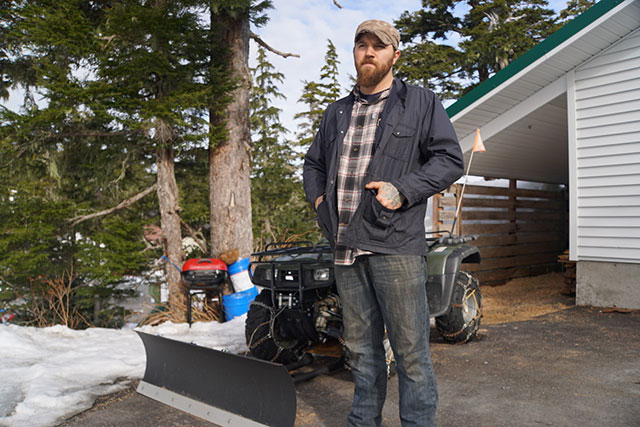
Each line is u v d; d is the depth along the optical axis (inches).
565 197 486.9
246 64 345.7
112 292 371.6
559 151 372.2
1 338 185.8
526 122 299.3
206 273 258.5
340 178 88.1
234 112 337.4
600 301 260.8
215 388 111.4
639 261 247.1
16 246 354.3
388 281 83.6
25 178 362.3
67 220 357.7
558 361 160.4
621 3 223.1
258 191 704.4
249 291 273.0
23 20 325.7
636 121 246.8
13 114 294.2
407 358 85.5
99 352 180.7
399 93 87.8
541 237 450.0
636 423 110.0
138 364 166.6
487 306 287.7
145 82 308.5
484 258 387.5
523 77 260.5
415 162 86.1
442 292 161.6
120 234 362.0
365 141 87.4
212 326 238.5
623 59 249.9
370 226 81.2
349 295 90.6
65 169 358.6
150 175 432.8
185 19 295.6
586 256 266.1
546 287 357.1
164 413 122.9
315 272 138.3
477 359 166.2
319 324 137.7
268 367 96.2
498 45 759.7
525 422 112.7
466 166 320.5
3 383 146.4
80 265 378.3
